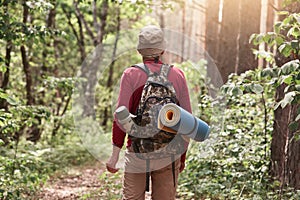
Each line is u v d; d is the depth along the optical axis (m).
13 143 9.77
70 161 14.46
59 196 9.40
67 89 10.24
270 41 5.67
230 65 12.92
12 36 8.70
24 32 8.84
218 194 7.62
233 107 8.68
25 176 7.74
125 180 4.64
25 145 11.02
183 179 8.57
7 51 11.88
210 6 14.82
